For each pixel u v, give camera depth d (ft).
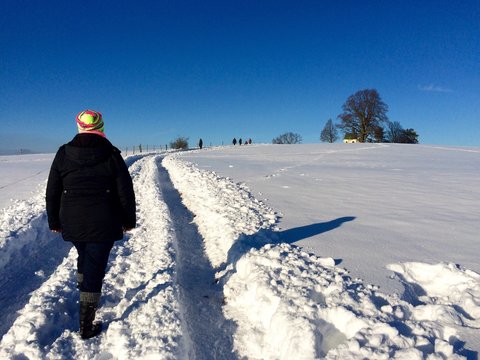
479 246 14.11
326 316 9.05
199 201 25.20
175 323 9.61
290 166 54.29
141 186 35.04
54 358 8.65
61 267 13.91
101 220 9.75
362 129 223.71
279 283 10.87
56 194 10.00
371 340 7.73
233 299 11.39
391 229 16.87
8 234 17.37
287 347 8.21
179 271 13.87
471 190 29.35
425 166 55.06
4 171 53.88
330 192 28.30
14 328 9.57
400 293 10.09
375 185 32.35
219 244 16.12
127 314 10.52
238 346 9.27
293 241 15.26
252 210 20.80
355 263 12.44
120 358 8.61
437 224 17.75
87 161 9.71
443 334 8.00
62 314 10.52
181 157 80.43
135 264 14.03
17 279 14.08
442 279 11.28
